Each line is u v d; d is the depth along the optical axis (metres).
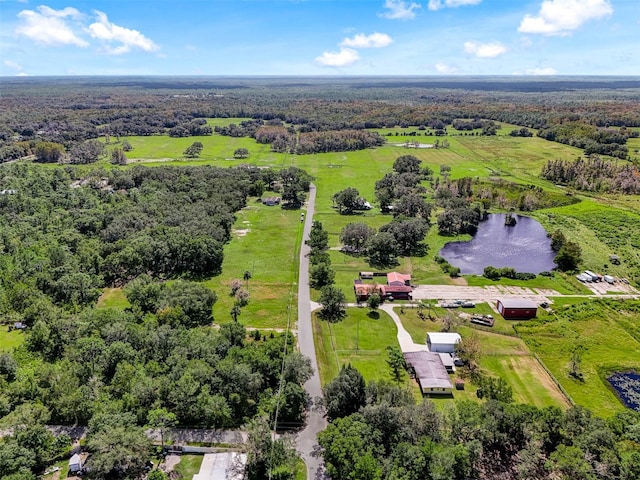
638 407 73.31
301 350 84.69
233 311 95.19
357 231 132.12
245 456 58.47
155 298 95.19
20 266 108.19
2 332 89.31
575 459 53.50
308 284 112.88
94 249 117.31
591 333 93.75
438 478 51.53
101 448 55.03
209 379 68.12
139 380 67.06
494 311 101.31
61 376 68.19
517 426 60.25
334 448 55.06
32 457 56.12
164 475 55.66
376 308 101.44
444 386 73.25
